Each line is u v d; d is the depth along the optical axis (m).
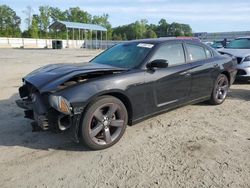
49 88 3.99
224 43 14.40
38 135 4.77
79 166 3.79
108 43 51.94
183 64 5.46
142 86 4.62
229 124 5.35
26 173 3.62
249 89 8.53
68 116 3.95
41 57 23.48
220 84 6.54
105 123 4.24
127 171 3.66
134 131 4.96
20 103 4.55
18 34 77.25
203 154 4.10
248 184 3.36
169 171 3.65
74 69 4.47
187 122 5.44
